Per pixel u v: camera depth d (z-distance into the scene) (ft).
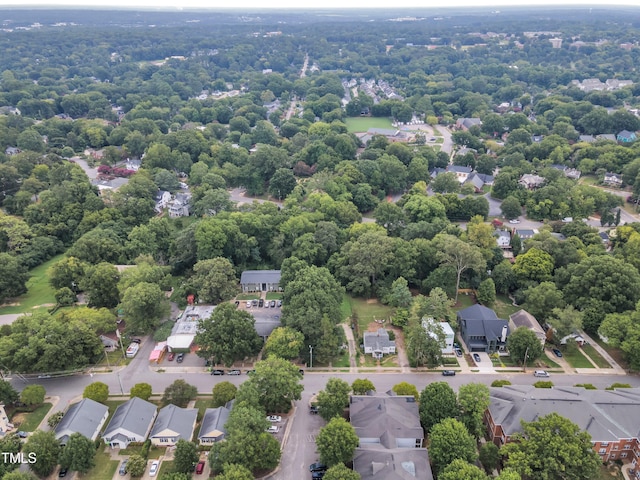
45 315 401.29
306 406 355.97
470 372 393.70
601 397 322.55
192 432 328.90
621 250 518.78
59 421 334.03
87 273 478.18
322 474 293.64
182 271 553.23
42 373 389.39
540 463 272.51
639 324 383.86
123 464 305.94
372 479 269.03
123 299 428.15
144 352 421.18
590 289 433.48
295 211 605.31
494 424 311.06
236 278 517.14
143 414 334.85
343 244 554.46
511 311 478.59
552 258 500.74
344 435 290.15
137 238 554.87
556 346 423.64
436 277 484.33
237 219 569.64
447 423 296.30
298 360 408.67
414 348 394.32
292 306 417.69
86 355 391.65
